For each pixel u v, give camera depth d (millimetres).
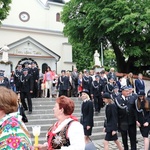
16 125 2031
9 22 33188
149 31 23422
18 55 29234
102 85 13047
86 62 42281
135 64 26312
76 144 2947
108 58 36594
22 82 11625
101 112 13016
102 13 23375
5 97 2137
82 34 27484
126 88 7570
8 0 23375
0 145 1944
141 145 9164
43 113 12148
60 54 35344
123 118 7566
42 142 9406
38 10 35312
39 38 34219
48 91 16859
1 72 11977
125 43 25078
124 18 21672
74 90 15977
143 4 22938
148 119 7410
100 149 8766
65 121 3135
